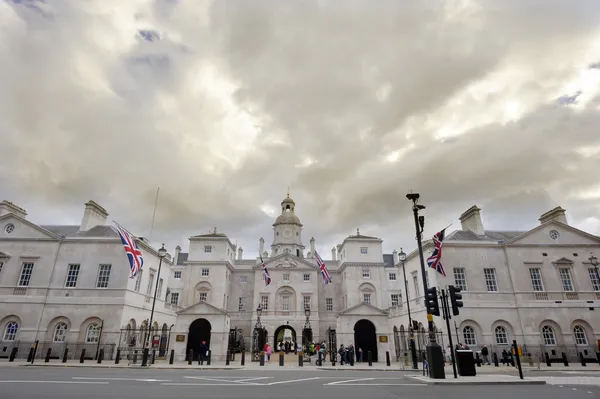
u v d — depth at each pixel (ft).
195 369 81.92
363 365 104.17
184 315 115.65
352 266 200.85
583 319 114.62
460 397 36.99
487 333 111.55
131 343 117.29
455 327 107.76
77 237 123.65
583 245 123.75
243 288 214.07
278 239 244.83
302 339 180.04
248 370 80.84
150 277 138.41
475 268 119.03
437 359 54.08
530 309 114.93
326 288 211.61
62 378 50.21
